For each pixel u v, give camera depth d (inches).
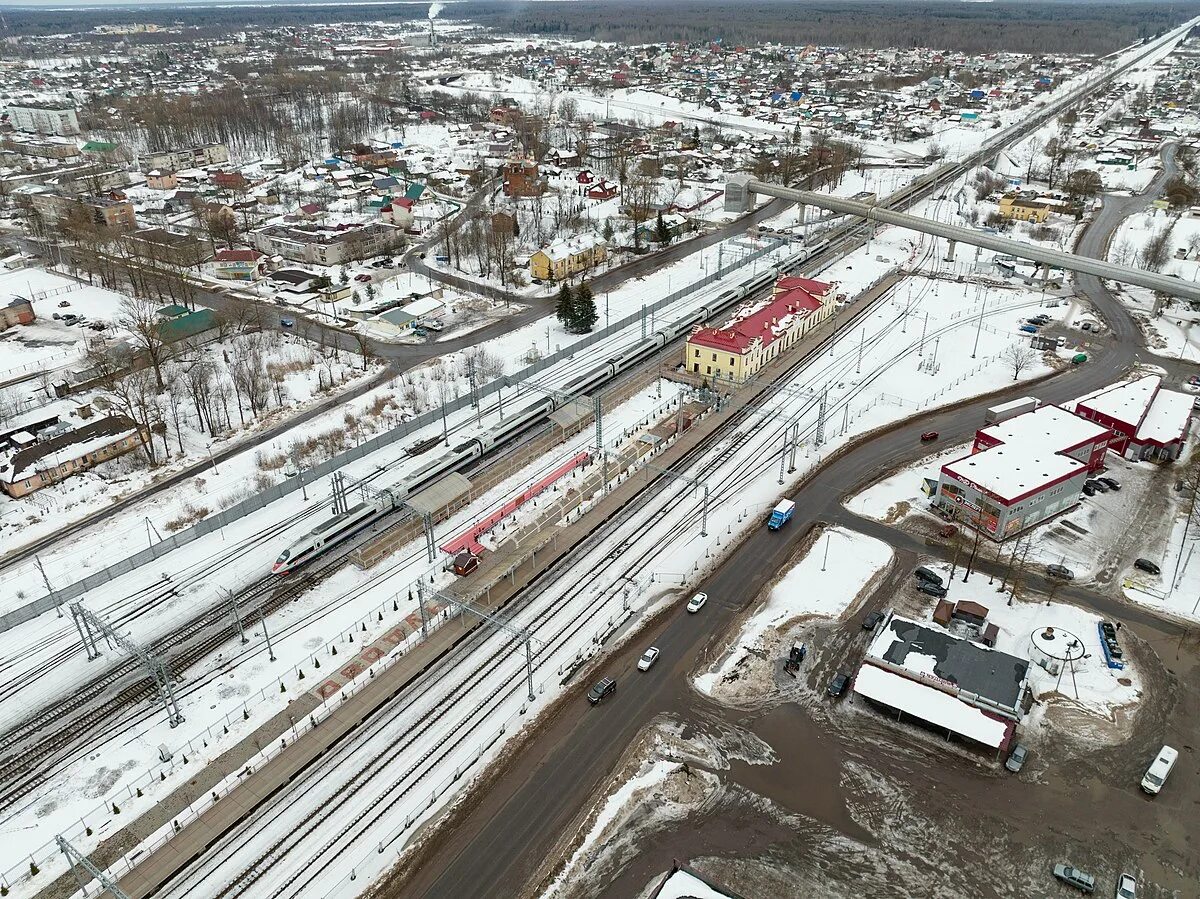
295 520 3870.6
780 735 2746.1
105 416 4596.5
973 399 4982.8
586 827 2429.9
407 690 2913.4
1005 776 2591.0
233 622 3240.7
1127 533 3742.6
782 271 7003.0
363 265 7386.8
